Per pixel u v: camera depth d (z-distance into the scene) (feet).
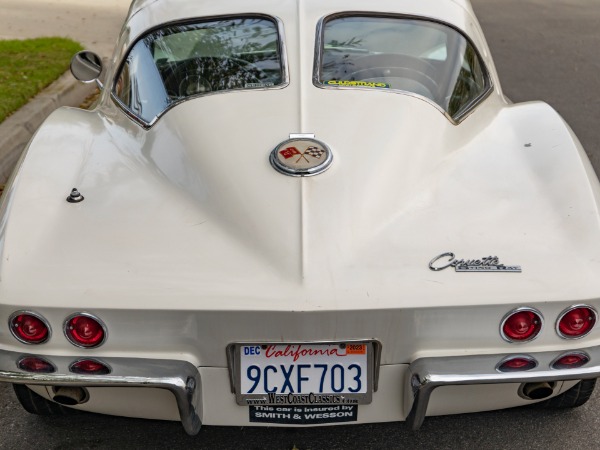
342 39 9.65
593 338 6.73
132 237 7.10
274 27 9.73
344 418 7.02
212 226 7.23
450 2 10.73
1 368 6.73
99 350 6.65
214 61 9.40
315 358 6.69
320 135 8.03
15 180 7.81
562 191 7.61
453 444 8.45
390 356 6.68
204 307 6.38
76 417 8.95
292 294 6.42
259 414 6.98
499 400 7.43
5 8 29.19
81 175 8.01
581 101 20.07
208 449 8.39
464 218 7.30
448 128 8.71
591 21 29.30
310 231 6.94
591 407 9.02
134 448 8.45
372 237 6.98
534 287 6.52
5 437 8.65
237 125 8.25
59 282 6.61
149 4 10.86
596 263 6.76
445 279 6.57
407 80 9.29
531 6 31.94
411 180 7.76
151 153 8.38
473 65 10.19
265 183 7.47
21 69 20.49
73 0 30.76
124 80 9.96
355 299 6.38
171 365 6.65
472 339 6.63
